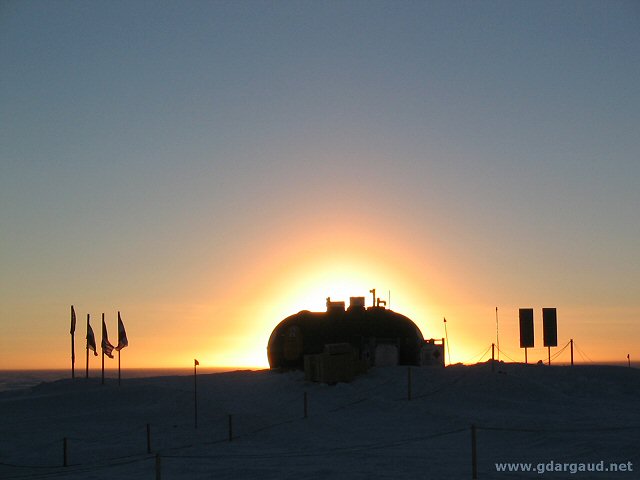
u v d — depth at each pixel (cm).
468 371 5316
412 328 5928
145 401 5347
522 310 5731
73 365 6594
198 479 3153
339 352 5331
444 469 3069
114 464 3725
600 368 5597
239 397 5231
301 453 3647
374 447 3669
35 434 4578
